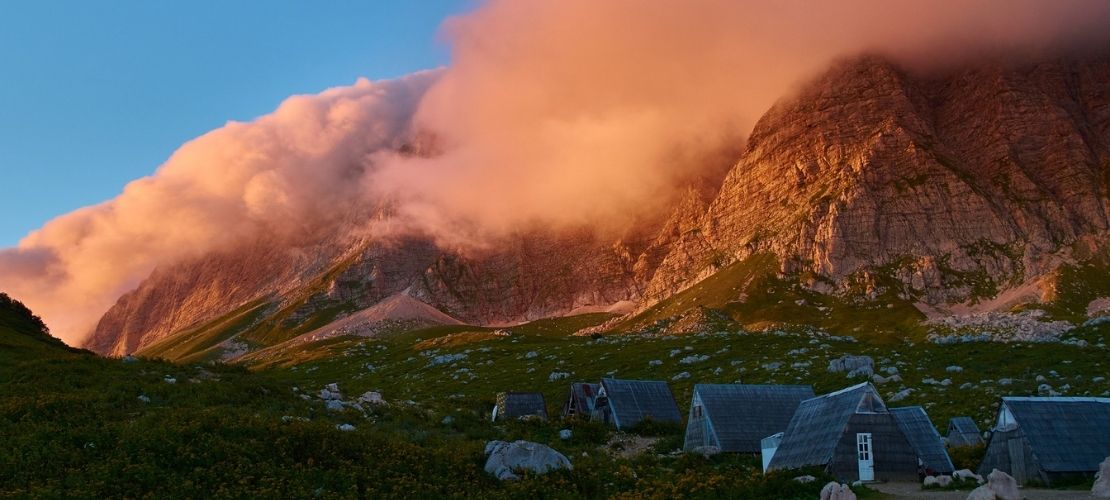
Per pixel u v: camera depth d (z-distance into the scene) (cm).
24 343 9300
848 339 16825
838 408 6462
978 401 9344
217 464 5100
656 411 10231
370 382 17975
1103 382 9756
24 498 4278
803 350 14838
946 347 13738
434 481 5444
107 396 6656
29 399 6288
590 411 11062
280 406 7369
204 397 7056
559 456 6072
